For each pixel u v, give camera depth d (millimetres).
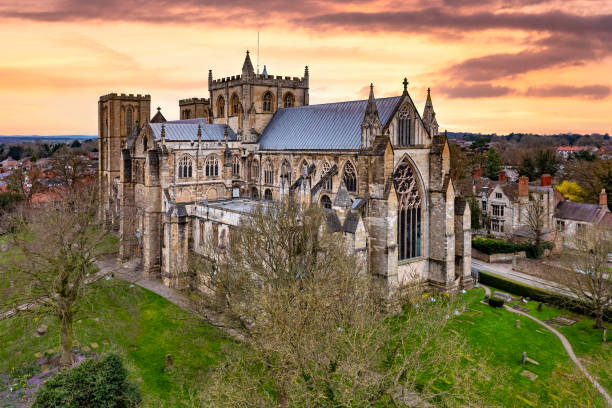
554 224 140375
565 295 88000
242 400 41969
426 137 90438
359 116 99625
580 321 81625
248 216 78188
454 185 100188
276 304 47875
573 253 95938
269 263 63406
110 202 136875
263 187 118812
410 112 88062
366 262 80125
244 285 61469
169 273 96062
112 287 77375
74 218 71688
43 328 72625
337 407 39719
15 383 59156
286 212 72750
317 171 102375
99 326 75688
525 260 107688
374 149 81312
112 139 152125
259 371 56875
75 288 64375
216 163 111375
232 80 131750
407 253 90250
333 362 42438
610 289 80125
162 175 100188
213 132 119125
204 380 58688
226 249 78938
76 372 44719
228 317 60656
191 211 98938
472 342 71750
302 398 43219
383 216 80750
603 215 132375
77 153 192125
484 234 145375
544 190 138500
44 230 72500
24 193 177750
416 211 90500
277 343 43625
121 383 46125
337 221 80625
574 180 194750
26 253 64062
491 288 99312
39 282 63562
